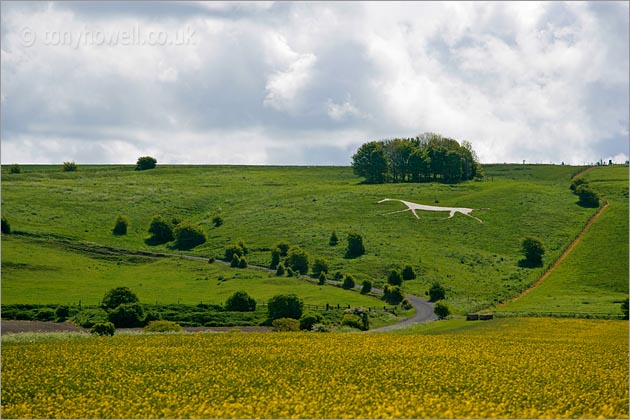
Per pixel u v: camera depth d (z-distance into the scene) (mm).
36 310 126750
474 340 88000
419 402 54844
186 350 76625
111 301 128750
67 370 65312
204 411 51969
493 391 59781
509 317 124438
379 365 69562
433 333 103938
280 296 126875
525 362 72438
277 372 66000
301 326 115062
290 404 54312
